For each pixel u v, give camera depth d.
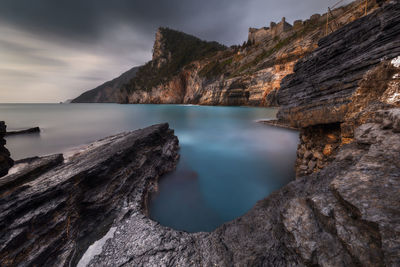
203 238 5.33
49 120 54.72
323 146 9.38
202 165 16.47
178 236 5.76
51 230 5.90
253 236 4.47
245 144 24.14
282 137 27.61
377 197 2.69
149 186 11.11
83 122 48.62
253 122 42.31
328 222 3.01
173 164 15.59
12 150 22.20
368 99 6.68
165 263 4.78
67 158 12.70
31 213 5.93
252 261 3.85
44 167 9.77
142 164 11.84
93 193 8.00
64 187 7.12
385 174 3.09
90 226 6.96
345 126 7.30
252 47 97.12
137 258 5.15
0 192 7.49
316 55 10.15
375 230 2.37
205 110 74.50
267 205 5.23
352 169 3.64
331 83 8.47
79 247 6.18
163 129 19.33
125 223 7.02
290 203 3.98
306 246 3.03
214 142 25.34
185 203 10.64
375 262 2.20
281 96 13.29
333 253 2.71
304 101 10.26
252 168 15.74
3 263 4.71
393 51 6.08
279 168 15.52
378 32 7.05
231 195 11.59
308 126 10.37
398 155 3.40
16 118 62.31
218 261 4.34
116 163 9.86
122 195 8.85
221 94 88.62
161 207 10.22
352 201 2.78
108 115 66.19
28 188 7.05
